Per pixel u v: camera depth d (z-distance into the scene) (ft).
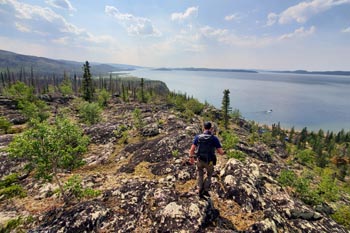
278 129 412.77
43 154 25.20
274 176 44.80
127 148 52.24
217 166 34.19
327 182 57.93
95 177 33.81
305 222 25.00
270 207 24.98
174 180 30.94
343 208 36.47
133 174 35.78
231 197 26.16
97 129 71.05
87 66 222.48
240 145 91.86
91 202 23.45
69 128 28.37
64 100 234.99
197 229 19.53
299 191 36.91
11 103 178.70
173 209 21.52
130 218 21.77
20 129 109.81
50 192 29.89
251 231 20.99
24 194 29.71
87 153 52.65
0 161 42.37
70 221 20.52
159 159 40.93
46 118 131.54
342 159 295.89
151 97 330.34
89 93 225.15
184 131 57.26
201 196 23.76
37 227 20.38
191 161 24.14
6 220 23.34
